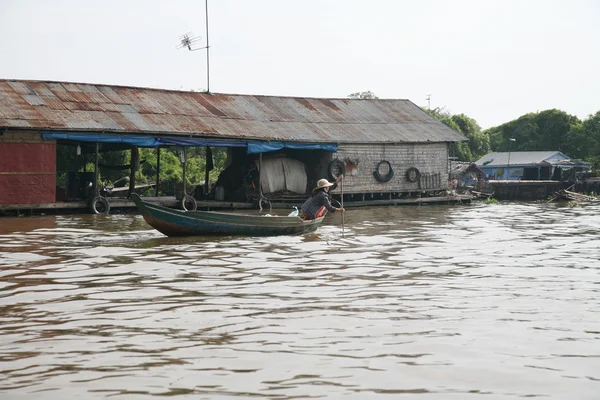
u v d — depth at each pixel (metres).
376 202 33.84
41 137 24.50
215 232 17.14
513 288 10.66
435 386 6.13
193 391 5.96
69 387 6.04
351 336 7.73
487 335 7.80
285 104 34.94
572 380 6.31
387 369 6.57
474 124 73.88
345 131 33.53
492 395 5.93
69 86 28.50
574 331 8.01
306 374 6.42
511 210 31.61
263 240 16.80
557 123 69.75
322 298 9.80
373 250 15.19
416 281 11.24
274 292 10.21
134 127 26.53
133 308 9.09
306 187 32.03
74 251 14.51
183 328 8.05
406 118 37.78
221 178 31.89
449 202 37.19
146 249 14.90
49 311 8.91
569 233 19.67
